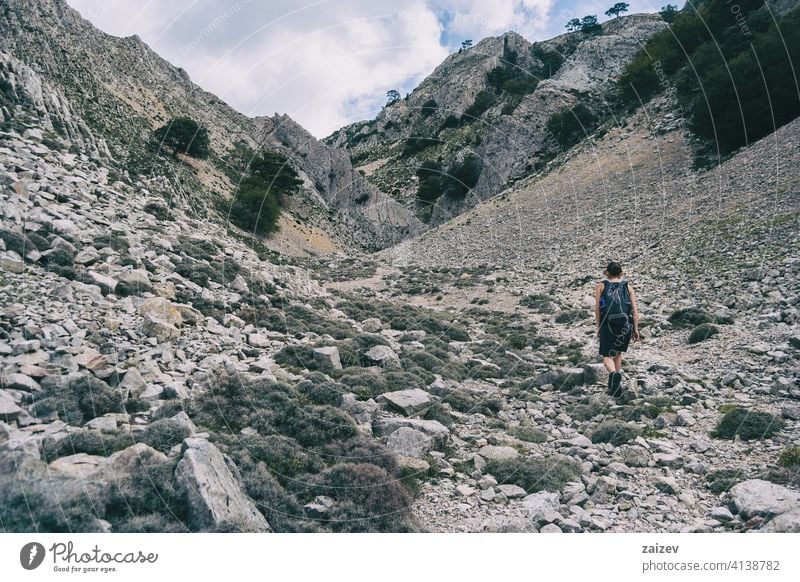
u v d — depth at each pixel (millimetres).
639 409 8453
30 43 62938
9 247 11734
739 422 7422
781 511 4902
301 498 5438
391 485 5574
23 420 5898
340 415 7371
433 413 8438
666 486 5820
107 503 4465
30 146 20516
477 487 6133
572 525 5000
